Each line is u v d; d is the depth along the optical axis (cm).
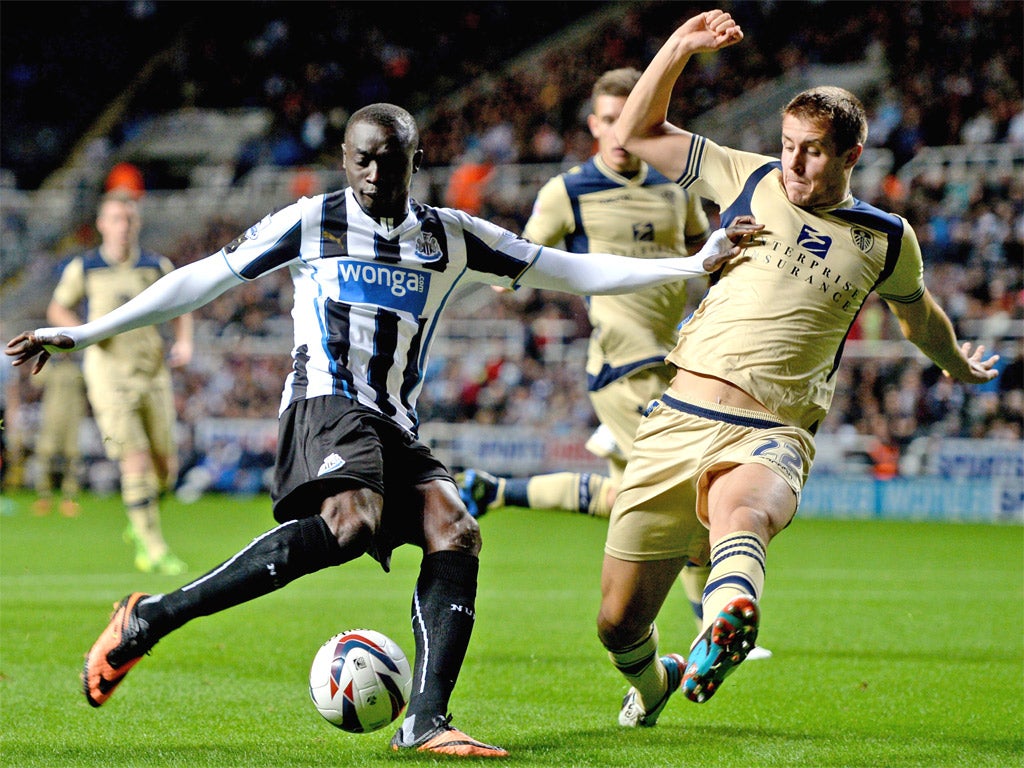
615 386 2494
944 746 1581
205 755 1452
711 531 1428
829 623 2908
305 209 1476
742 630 1236
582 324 7894
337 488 1420
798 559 4550
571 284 1562
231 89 12462
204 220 10844
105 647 1413
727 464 1488
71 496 6738
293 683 2053
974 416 6894
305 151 11500
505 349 7981
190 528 5597
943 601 3341
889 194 8300
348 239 1474
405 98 12231
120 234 4025
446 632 1470
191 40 12794
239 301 8862
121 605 1421
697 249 2541
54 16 12838
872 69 10469
